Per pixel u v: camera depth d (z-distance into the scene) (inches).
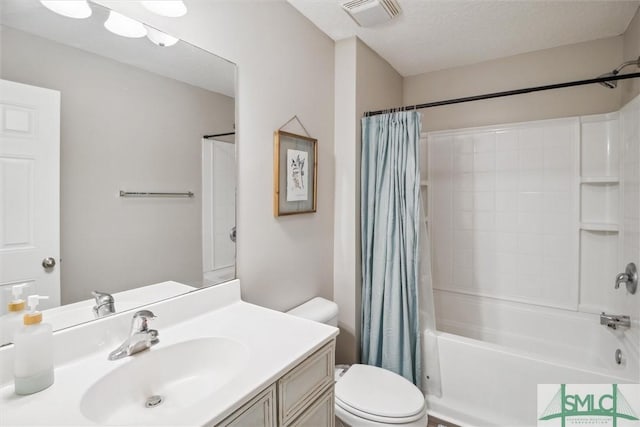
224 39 53.7
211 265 53.0
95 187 39.3
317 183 77.0
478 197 96.9
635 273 63.8
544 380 62.8
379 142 79.9
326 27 76.2
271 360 36.5
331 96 82.0
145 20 43.4
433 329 76.3
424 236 76.6
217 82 52.9
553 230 87.1
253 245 60.3
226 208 55.2
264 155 62.0
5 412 27.8
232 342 41.6
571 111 87.0
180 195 48.4
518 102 93.3
